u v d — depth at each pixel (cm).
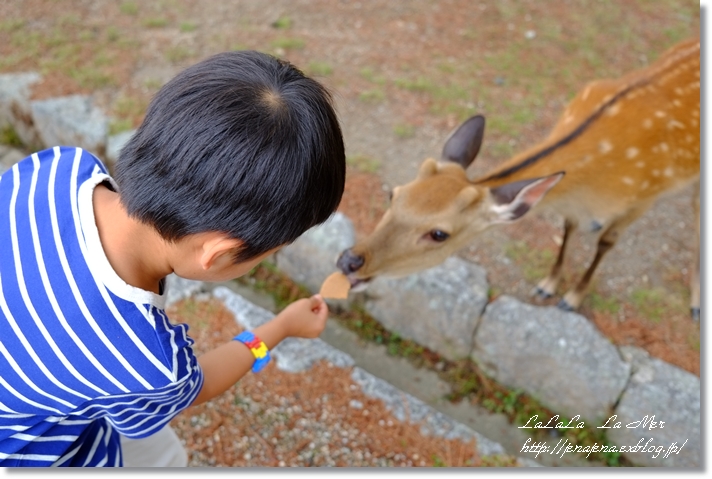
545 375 299
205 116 98
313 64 464
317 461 260
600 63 493
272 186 99
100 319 108
